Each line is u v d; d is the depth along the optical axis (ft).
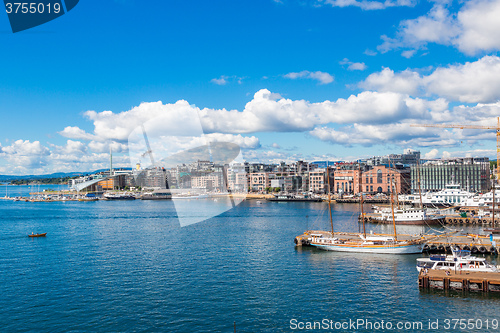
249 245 430.61
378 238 409.90
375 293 262.06
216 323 213.46
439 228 579.48
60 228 574.56
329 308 235.61
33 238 479.82
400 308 234.99
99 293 260.42
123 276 300.81
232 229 556.51
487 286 257.75
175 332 202.39
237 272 313.73
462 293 258.57
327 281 290.15
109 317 220.43
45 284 280.10
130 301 245.24
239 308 234.58
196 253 386.11
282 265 339.16
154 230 547.90
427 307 236.22
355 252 394.73
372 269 325.42
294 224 615.98
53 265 336.08
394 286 277.03
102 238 477.77
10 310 230.48
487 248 381.40
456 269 287.48
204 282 285.43
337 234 469.98
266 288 272.51
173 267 328.90
